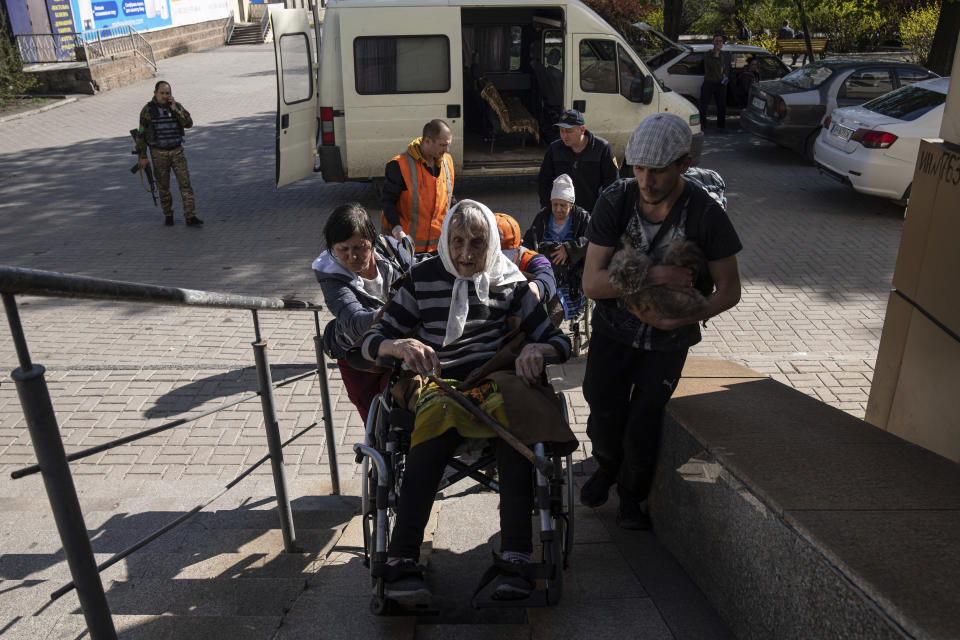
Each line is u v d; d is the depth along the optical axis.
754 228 9.91
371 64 10.42
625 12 24.73
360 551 3.52
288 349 6.81
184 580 3.22
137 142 10.30
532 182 12.65
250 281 8.56
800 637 2.21
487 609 2.93
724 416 3.08
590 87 10.95
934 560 1.98
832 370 5.89
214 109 20.64
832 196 11.41
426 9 10.33
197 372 6.35
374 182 11.16
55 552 3.77
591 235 2.99
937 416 3.53
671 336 3.05
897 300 3.88
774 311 7.27
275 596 3.10
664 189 2.73
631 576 3.08
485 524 3.82
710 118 18.00
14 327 1.72
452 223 2.97
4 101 21.28
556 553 2.67
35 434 1.80
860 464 2.60
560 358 3.08
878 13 17.52
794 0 17.30
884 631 1.83
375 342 3.01
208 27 34.91
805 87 13.40
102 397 5.91
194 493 4.64
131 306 7.85
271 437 3.51
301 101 10.74
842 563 1.99
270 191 12.59
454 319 3.05
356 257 3.47
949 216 3.43
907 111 10.14
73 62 24.00
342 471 5.03
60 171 14.36
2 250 9.85
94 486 4.79
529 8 11.70
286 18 10.29
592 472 4.52
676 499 3.17
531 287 3.25
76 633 2.85
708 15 28.55
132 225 10.87
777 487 2.42
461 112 10.70
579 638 2.60
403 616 2.72
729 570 2.69
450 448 2.85
